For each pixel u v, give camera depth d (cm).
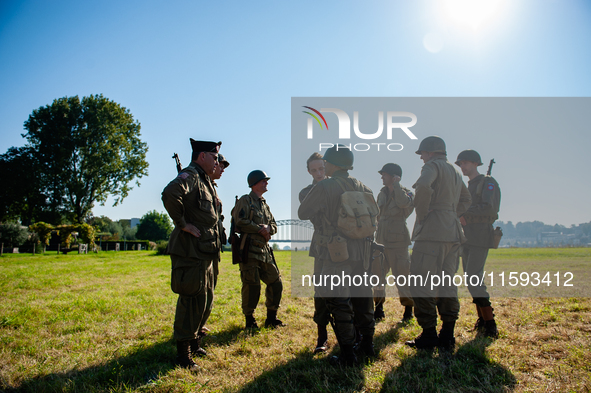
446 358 286
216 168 347
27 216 4000
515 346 305
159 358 306
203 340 354
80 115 3819
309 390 241
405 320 414
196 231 295
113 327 402
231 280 793
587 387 224
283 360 295
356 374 258
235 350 322
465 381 243
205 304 302
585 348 290
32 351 323
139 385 251
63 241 2794
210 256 305
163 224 5344
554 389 225
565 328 347
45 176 3703
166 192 286
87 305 514
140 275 930
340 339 276
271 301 407
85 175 3772
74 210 3803
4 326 410
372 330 298
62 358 307
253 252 390
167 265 1295
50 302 541
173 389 245
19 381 262
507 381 240
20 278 866
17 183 3588
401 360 286
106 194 3953
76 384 253
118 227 6750
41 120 3744
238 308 495
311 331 379
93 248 2845
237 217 396
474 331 354
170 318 441
